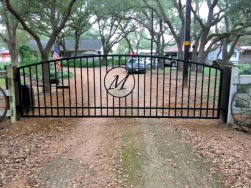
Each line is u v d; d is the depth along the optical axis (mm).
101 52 42312
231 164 3213
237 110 4703
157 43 29438
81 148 3879
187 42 9891
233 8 14703
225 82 4754
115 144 4016
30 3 9352
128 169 3188
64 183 2867
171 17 25719
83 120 5414
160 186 2797
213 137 4230
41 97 8375
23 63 16312
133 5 19797
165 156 3559
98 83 12672
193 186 2789
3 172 3086
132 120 5375
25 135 4402
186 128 4758
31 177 2988
